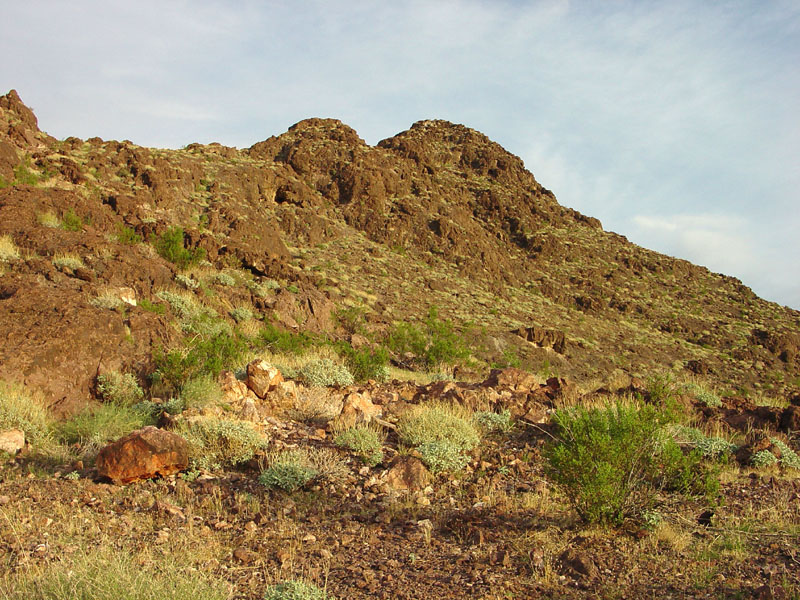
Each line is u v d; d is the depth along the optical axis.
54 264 15.88
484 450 9.16
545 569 5.04
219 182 46.44
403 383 14.33
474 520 6.45
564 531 5.98
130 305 14.50
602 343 45.41
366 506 7.00
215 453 8.22
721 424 9.52
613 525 6.03
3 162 28.97
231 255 30.27
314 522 6.46
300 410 10.67
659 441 6.68
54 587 4.04
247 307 23.77
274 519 6.48
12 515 5.91
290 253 43.31
